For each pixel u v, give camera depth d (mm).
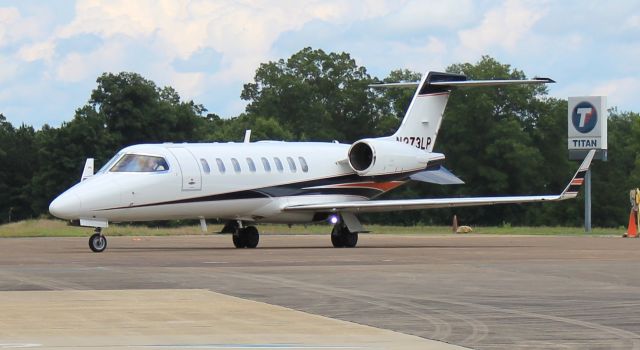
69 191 86500
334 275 58719
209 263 68875
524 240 113688
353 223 97625
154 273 59875
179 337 35344
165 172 89625
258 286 52250
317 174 100312
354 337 35469
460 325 38469
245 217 96375
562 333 36531
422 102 109125
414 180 106875
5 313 41156
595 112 150375
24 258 74750
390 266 65875
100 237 86750
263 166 96500
